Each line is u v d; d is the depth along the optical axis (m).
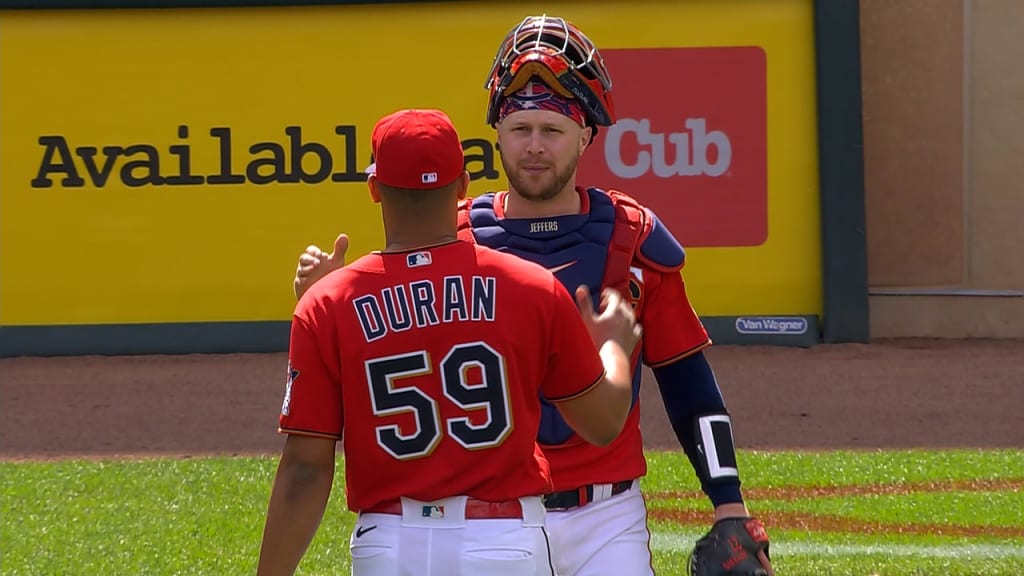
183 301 51.56
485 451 10.78
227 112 51.47
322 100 51.38
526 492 11.01
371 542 10.99
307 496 11.12
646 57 50.88
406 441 10.77
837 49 49.62
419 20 51.03
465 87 51.00
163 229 51.62
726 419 13.90
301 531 11.25
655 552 24.75
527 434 10.95
